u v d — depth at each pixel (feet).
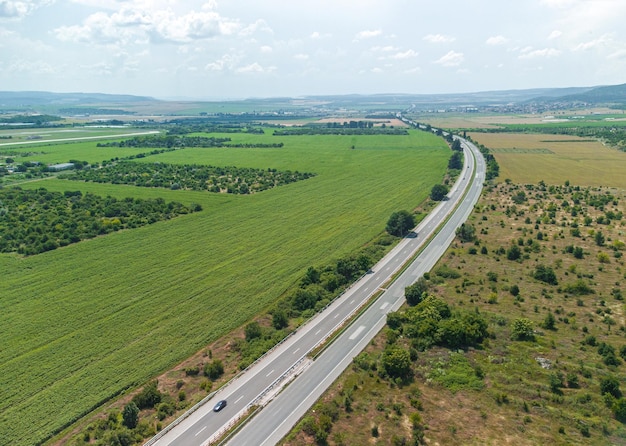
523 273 453.99
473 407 261.24
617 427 240.12
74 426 263.90
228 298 411.34
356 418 257.75
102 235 579.07
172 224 622.54
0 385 295.28
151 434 253.85
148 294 417.49
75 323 367.66
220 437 247.91
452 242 550.77
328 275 441.68
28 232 570.87
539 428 242.58
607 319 350.64
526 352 313.53
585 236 556.92
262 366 313.12
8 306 393.70
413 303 395.75
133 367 314.55
